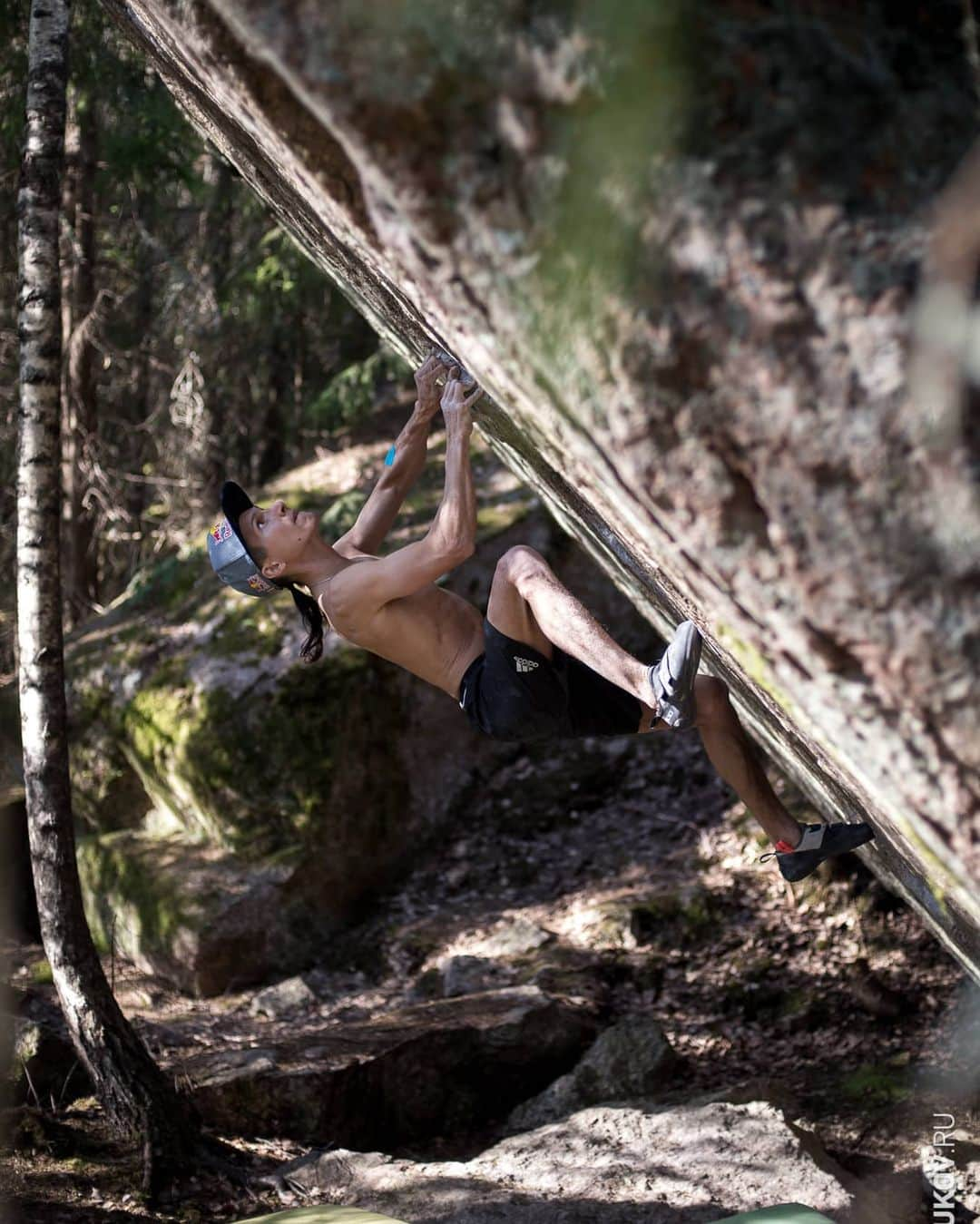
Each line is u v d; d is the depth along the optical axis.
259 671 10.05
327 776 9.71
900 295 1.60
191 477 15.12
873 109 1.66
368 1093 6.96
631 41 1.67
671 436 1.77
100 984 6.30
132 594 12.02
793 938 8.53
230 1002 8.81
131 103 10.68
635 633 11.41
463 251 1.82
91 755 10.62
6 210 11.90
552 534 11.31
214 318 13.48
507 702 3.62
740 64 1.67
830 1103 7.00
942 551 1.65
